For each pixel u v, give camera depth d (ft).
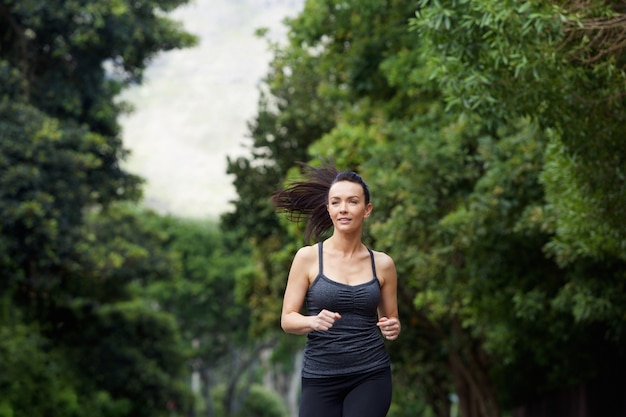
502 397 88.69
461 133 57.88
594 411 73.20
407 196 57.00
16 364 91.66
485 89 33.22
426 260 57.72
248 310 190.90
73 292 111.45
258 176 88.12
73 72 104.83
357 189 20.13
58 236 91.45
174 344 131.95
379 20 70.38
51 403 96.12
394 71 65.05
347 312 19.94
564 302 53.36
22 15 96.94
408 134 60.08
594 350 68.49
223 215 90.79
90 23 99.66
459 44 32.96
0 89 93.81
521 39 30.68
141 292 185.68
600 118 33.65
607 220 38.93
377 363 19.94
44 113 95.50
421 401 120.16
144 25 105.60
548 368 82.23
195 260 187.73
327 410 20.02
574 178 38.60
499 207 54.08
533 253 58.29
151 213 193.47
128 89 113.60
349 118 72.95
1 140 87.86
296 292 20.21
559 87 32.55
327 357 19.88
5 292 96.73
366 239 61.87
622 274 50.52
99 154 103.55
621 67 33.83
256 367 271.69
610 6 30.55
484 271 58.59
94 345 116.57
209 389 202.80
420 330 83.05
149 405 122.93
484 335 72.23
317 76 84.84
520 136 54.85
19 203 88.07
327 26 72.38
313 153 64.69
